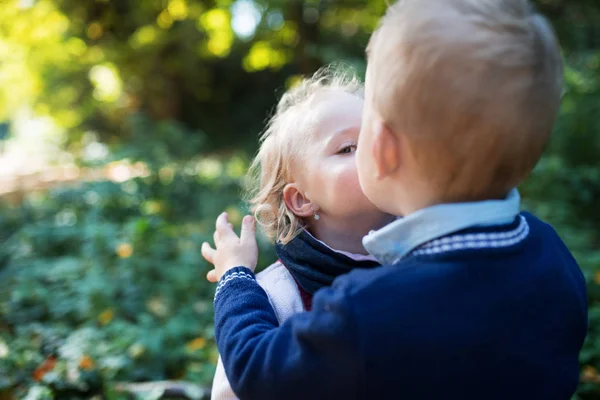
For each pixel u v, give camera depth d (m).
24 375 2.95
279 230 1.14
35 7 11.77
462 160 0.79
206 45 13.84
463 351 0.79
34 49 12.62
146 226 4.56
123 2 13.22
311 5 12.08
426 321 0.78
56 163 9.20
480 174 0.80
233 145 14.98
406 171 0.84
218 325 0.96
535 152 0.80
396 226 0.86
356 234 1.10
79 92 13.52
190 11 13.02
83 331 3.27
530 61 0.76
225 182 6.84
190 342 3.56
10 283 4.25
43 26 12.23
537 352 0.83
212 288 4.24
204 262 4.55
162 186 6.36
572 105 7.09
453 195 0.83
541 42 0.77
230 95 16.30
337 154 1.09
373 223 1.09
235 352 0.88
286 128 1.15
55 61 13.03
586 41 9.81
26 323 3.68
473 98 0.76
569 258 0.98
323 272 1.05
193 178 6.67
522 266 0.84
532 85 0.76
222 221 1.16
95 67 13.42
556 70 0.79
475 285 0.81
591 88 7.38
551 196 5.91
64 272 4.09
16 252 4.86
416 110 0.78
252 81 16.25
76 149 12.59
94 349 3.10
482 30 0.76
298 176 1.11
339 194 1.06
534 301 0.83
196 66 14.71
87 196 5.98
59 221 5.52
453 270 0.81
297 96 1.26
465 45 0.75
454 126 0.77
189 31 13.31
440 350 0.78
